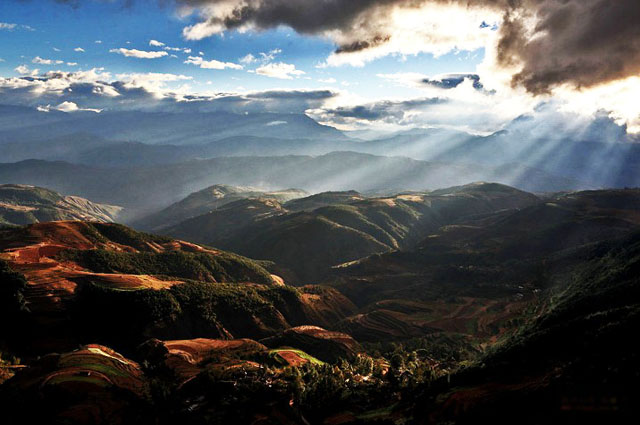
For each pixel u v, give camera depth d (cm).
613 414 5822
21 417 9794
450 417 8831
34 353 16925
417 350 18312
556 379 7869
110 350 14225
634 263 13725
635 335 7888
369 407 11981
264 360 15562
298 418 10781
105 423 9712
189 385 12019
